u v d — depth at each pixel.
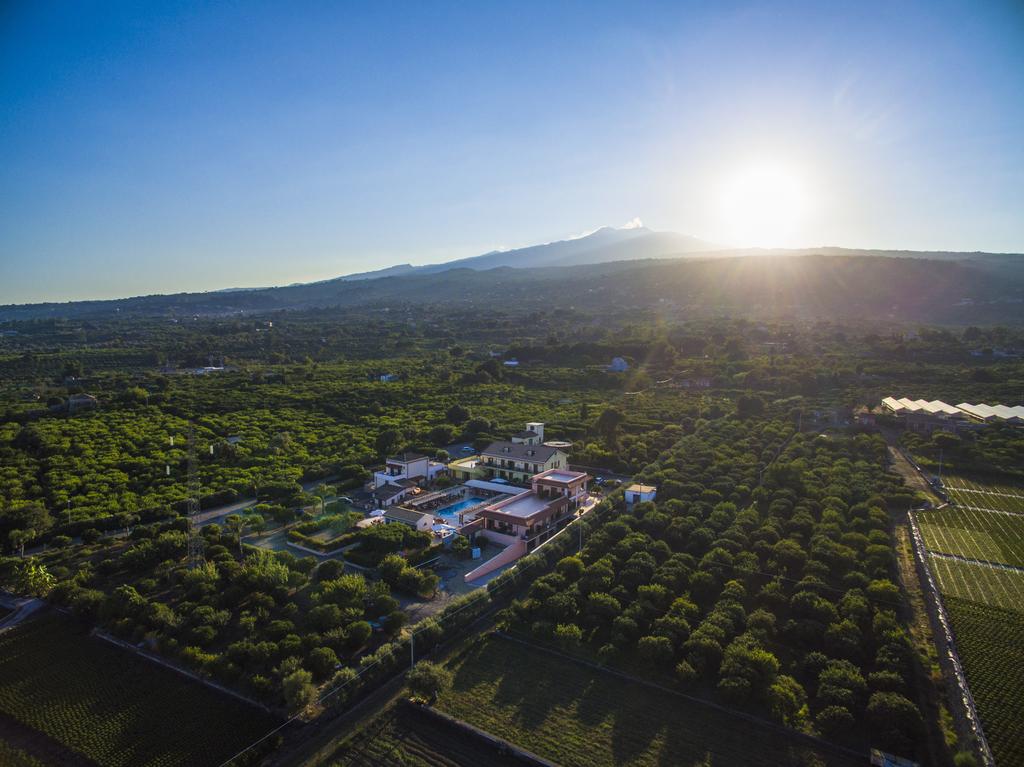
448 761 47.09
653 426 147.25
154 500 101.06
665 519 86.75
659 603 65.94
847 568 72.56
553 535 90.31
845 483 99.56
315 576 75.75
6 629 66.19
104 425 147.75
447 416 158.38
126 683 57.06
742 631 61.53
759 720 50.22
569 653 60.31
